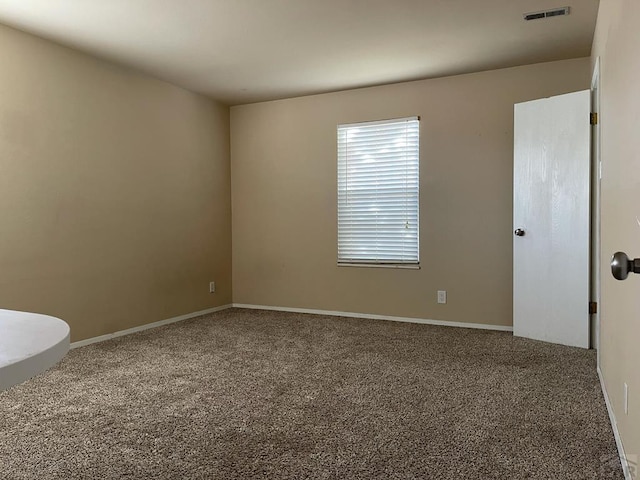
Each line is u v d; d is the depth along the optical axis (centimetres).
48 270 372
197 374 321
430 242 482
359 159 514
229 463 200
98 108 413
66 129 386
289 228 554
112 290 427
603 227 292
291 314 537
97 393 285
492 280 457
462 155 465
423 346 393
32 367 79
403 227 495
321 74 462
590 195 373
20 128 352
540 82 432
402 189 494
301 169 545
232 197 582
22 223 354
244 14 327
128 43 379
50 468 196
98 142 413
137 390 290
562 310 393
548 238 399
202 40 374
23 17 330
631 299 184
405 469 195
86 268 403
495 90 450
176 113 498
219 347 393
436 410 256
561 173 388
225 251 575
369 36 368
